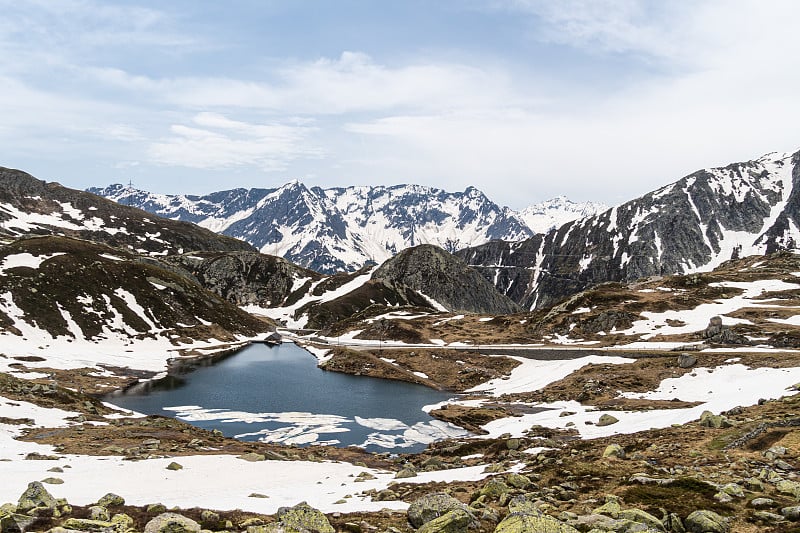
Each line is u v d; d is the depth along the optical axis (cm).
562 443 4975
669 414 5684
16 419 5856
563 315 14062
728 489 2570
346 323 18712
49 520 2544
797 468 2911
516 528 1994
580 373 9238
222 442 6028
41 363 10019
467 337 14450
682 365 8369
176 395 9350
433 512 2550
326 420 7919
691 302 13488
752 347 9544
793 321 10856
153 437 5750
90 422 6359
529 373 10375
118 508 2841
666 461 3462
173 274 18488
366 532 2494
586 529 2181
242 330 17688
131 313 14625
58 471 3853
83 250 16325
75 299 13725
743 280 15488
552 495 2903
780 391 5625
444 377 11125
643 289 15650
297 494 3541
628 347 11162
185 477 4012
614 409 6981
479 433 6969
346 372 11950
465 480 3784
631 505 2520
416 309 19650
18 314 12025
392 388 10394
